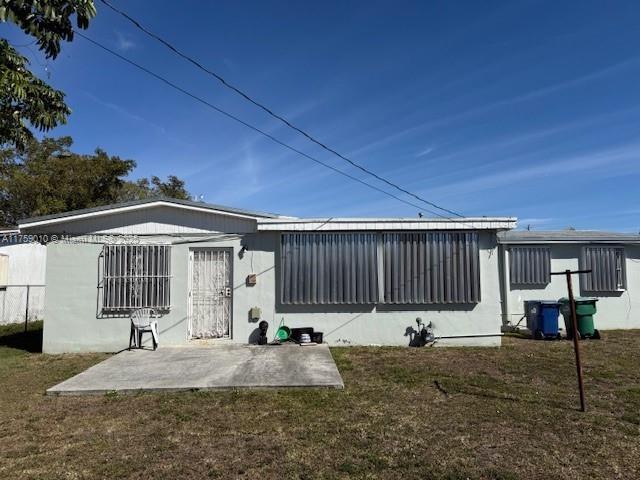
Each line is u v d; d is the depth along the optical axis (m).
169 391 6.67
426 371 8.02
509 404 6.07
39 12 5.02
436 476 4.07
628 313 14.24
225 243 10.55
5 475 4.14
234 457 4.48
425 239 10.74
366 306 10.62
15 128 6.74
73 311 10.13
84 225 10.37
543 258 14.08
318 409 5.91
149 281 10.27
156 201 10.40
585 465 4.27
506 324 13.86
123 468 4.26
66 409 6.00
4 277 16.08
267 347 9.95
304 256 10.54
